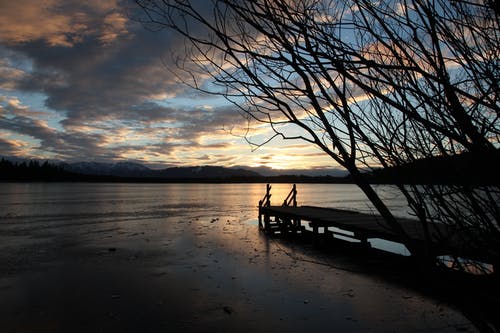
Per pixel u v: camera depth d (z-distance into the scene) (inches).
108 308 339.0
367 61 46.7
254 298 364.2
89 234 813.9
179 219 1157.7
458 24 47.7
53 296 373.1
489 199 43.2
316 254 563.5
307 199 2849.4
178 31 57.3
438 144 46.8
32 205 1720.0
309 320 309.1
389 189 50.6
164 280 430.9
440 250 47.3
